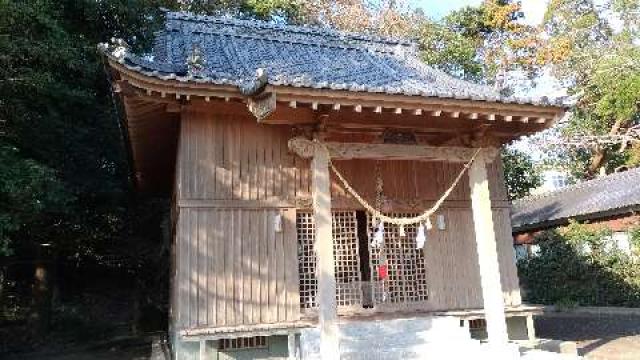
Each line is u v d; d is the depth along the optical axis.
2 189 9.49
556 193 25.19
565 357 7.82
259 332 8.11
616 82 23.69
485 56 29.98
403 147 8.62
